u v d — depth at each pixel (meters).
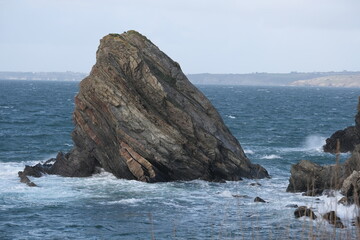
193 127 52.00
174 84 56.53
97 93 52.06
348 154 73.75
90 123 53.91
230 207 41.25
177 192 46.84
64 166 53.41
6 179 50.78
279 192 47.41
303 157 71.56
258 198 43.22
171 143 50.66
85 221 37.41
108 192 46.38
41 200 43.06
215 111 56.75
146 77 52.78
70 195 44.97
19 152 71.25
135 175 51.03
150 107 51.91
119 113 51.12
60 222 37.16
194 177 52.09
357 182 41.41
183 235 34.03
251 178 54.62
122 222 37.25
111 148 52.94
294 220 36.41
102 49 54.19
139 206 41.75
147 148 50.69
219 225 36.03
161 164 50.84
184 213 39.62
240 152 55.56
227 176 53.16
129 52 53.16
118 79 51.66
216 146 52.50
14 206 41.03
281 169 61.97
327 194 44.31
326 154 75.12
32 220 37.53
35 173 52.06
